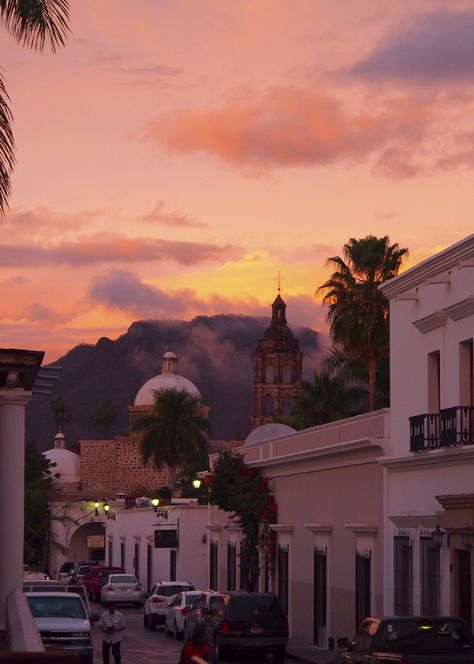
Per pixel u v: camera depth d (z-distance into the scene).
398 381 33.41
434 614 29.30
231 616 35.00
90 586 74.38
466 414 28.19
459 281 29.09
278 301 176.62
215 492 48.78
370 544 34.44
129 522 87.69
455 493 28.58
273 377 172.62
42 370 26.33
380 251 54.72
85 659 28.48
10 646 11.64
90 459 140.62
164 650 39.00
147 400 153.62
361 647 20.58
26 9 17.44
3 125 17.69
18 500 24.17
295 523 43.44
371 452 34.75
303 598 41.91
